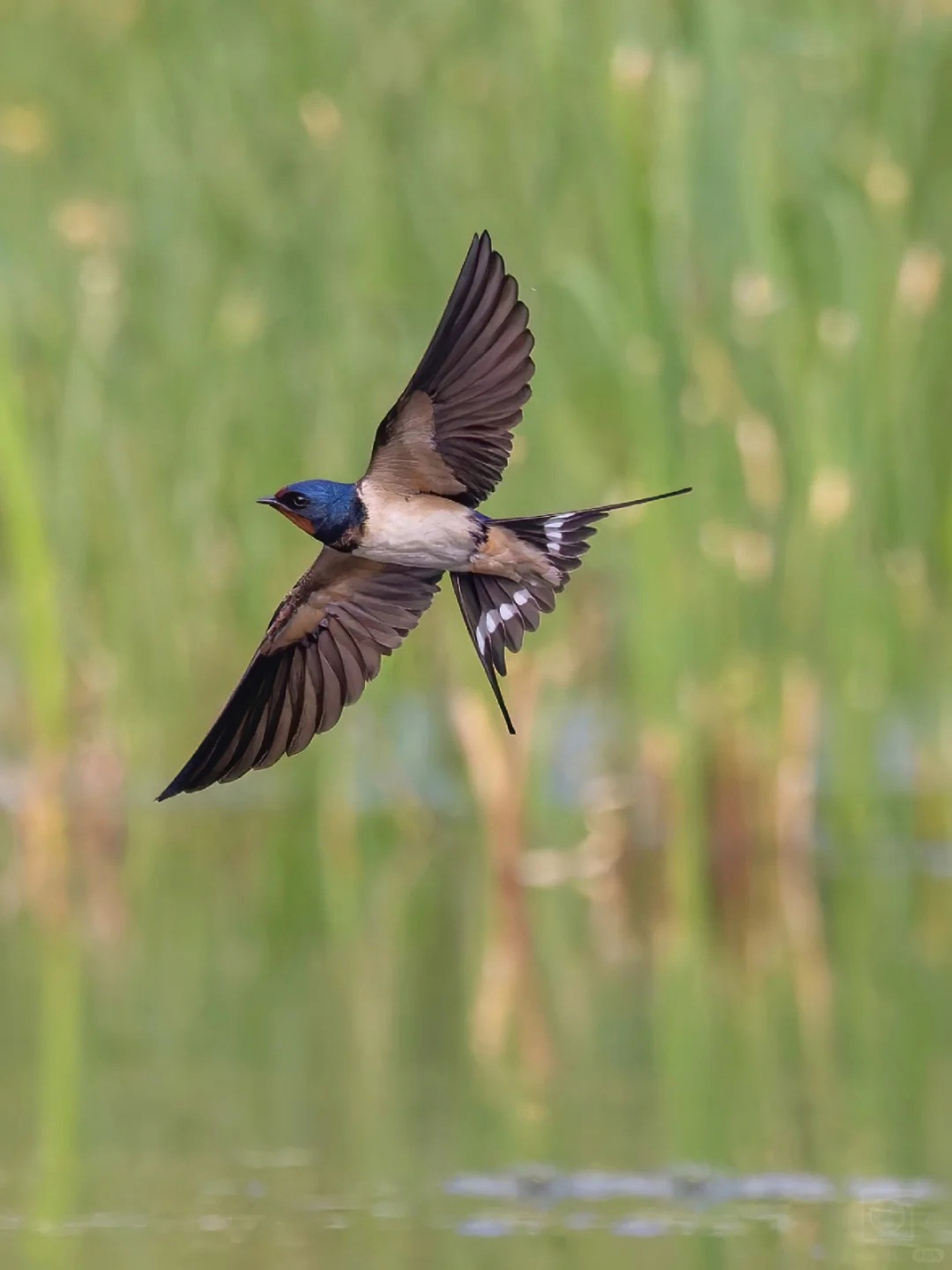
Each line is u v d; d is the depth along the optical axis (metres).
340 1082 10.93
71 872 16.33
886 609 15.69
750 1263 8.47
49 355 16.44
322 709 6.49
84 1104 10.58
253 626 16.66
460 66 15.83
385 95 16.02
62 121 16.42
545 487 15.34
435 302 15.83
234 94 16.27
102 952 13.78
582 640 16.78
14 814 16.97
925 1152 9.73
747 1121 10.17
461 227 15.69
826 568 15.38
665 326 14.97
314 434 16.16
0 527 17.42
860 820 15.77
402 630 6.54
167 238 16.34
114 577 16.75
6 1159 9.84
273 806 18.64
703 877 15.44
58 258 16.36
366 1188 9.44
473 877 16.19
